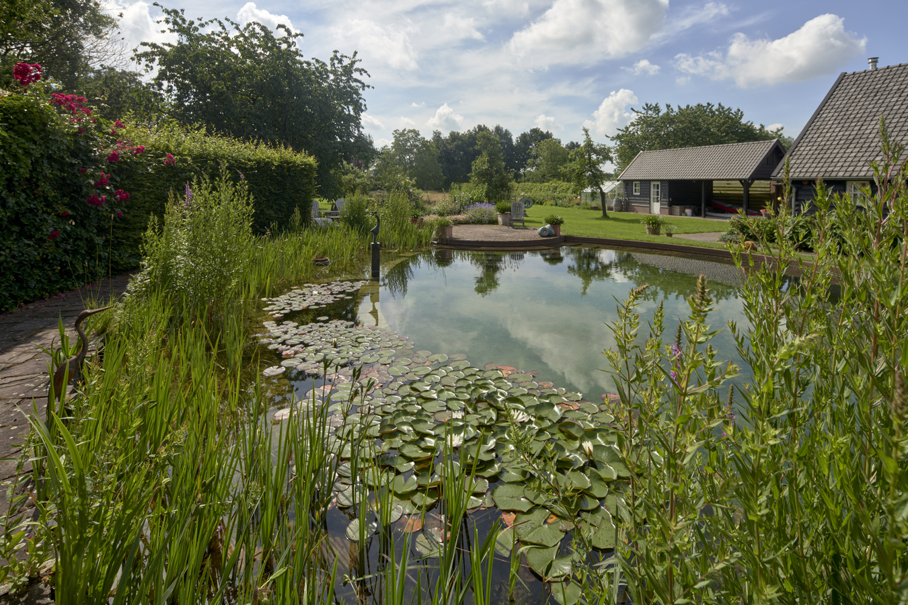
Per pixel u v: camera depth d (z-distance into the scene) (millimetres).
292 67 22531
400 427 3355
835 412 1078
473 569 1617
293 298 7477
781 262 1108
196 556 1723
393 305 7238
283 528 2039
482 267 10906
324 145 23047
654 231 16250
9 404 3061
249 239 7746
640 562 1168
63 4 19000
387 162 44781
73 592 1403
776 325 1081
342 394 3945
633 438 1341
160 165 8023
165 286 5367
